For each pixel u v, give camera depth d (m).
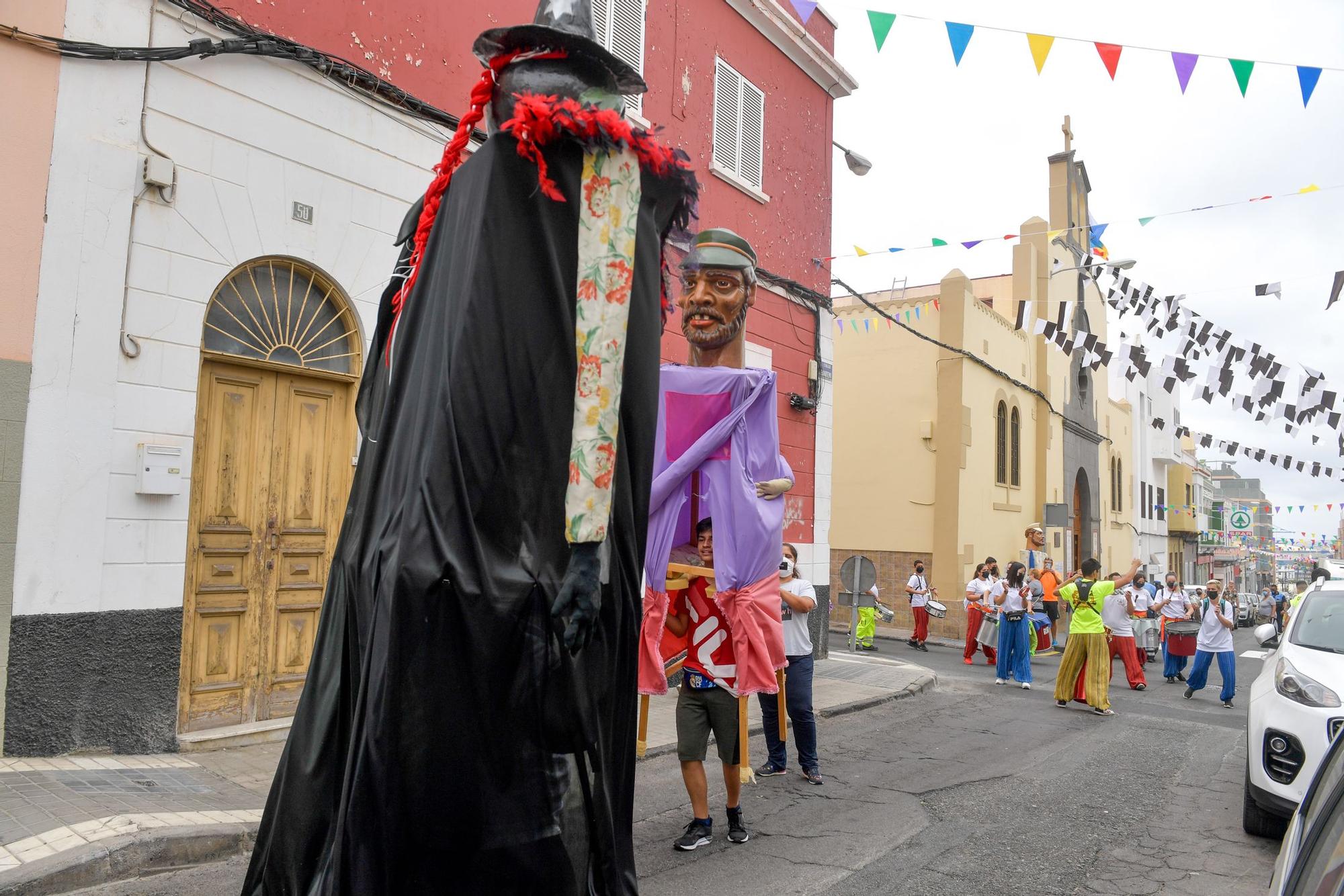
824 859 4.94
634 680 2.22
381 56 7.39
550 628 1.94
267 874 2.10
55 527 5.46
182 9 6.07
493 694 1.87
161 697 5.90
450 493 1.90
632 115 9.65
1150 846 5.45
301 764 2.11
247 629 6.58
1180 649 14.80
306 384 7.00
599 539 1.93
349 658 2.10
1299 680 5.58
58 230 5.52
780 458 5.13
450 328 2.01
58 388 5.50
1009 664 13.08
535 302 2.04
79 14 5.61
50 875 3.87
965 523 19.61
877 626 20.69
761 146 12.35
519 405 2.00
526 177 2.08
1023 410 23.23
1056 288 24.19
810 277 13.42
